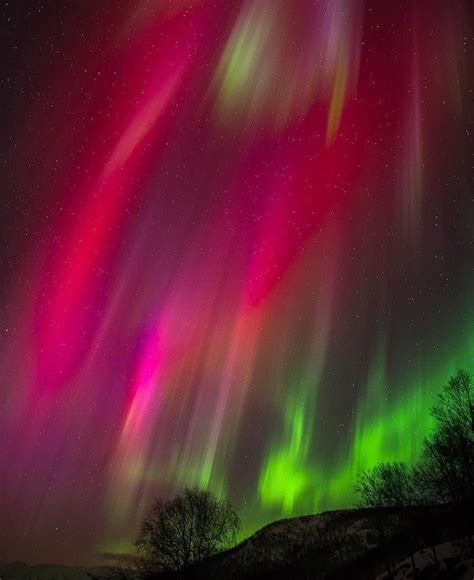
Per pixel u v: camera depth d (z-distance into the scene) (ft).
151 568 168.35
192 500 177.06
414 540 121.19
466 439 121.08
